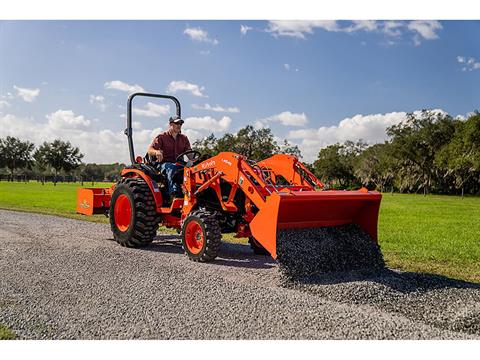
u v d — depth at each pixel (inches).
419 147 2490.2
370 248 266.4
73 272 251.3
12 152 3560.5
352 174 3159.5
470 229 529.0
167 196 343.6
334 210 267.6
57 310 189.3
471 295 211.5
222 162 281.7
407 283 229.1
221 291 214.8
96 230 430.3
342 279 232.5
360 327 173.2
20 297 206.2
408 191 2674.7
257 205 253.6
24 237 375.2
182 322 176.7
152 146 343.9
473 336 167.9
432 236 451.2
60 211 649.6
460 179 2251.5
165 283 228.7
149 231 331.0
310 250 245.1
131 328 171.3
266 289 219.1
